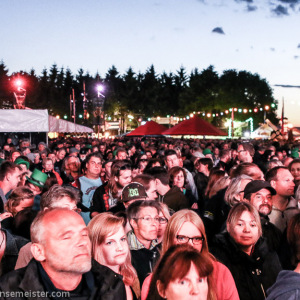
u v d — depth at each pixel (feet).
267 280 10.37
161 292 6.81
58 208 6.89
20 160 23.86
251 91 216.33
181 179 19.79
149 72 341.21
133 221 11.50
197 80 259.80
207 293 6.79
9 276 6.48
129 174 17.69
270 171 16.01
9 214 12.66
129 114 300.40
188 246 6.93
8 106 273.95
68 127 74.90
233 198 14.43
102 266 7.24
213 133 74.13
